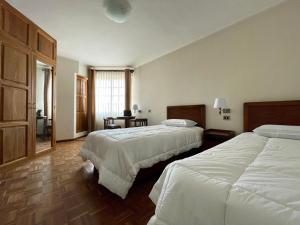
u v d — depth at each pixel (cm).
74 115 504
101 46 397
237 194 69
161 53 439
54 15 271
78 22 291
